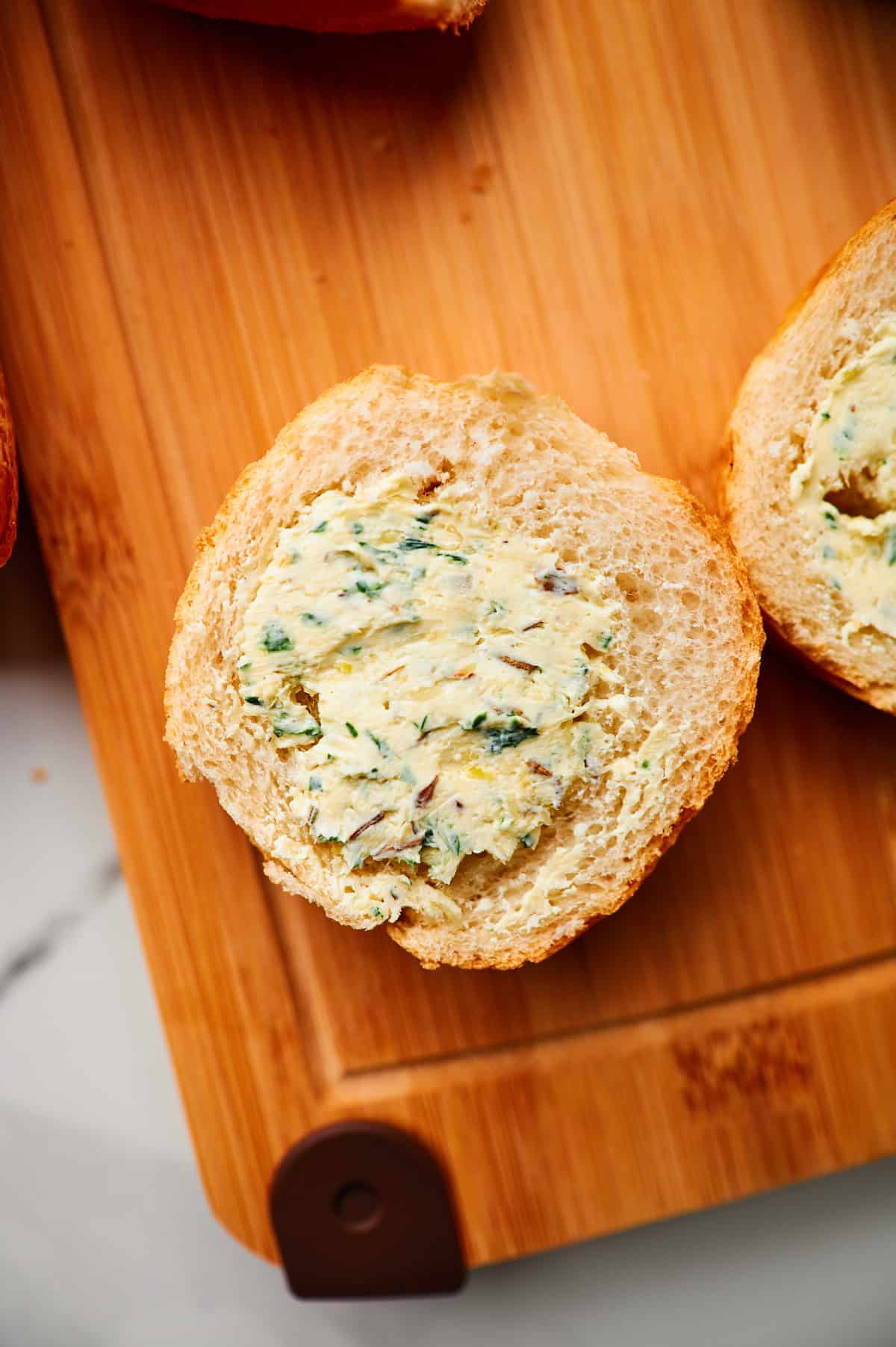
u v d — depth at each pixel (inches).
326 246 12.8
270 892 12.9
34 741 13.3
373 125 12.8
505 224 12.8
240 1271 13.7
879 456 12.1
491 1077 12.9
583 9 12.8
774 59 12.8
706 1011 13.0
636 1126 12.9
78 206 12.7
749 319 12.9
